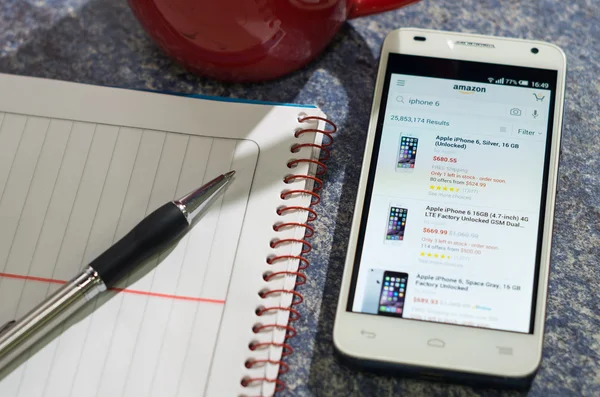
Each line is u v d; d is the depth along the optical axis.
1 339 0.35
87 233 0.40
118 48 0.48
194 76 0.47
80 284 0.36
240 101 0.44
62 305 0.36
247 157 0.42
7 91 0.44
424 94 0.44
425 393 0.38
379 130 0.43
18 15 0.49
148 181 0.42
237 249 0.40
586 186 0.43
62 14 0.49
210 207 0.41
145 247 0.38
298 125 0.43
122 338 0.38
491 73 0.44
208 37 0.39
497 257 0.39
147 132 0.43
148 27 0.41
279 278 0.39
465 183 0.41
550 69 0.44
